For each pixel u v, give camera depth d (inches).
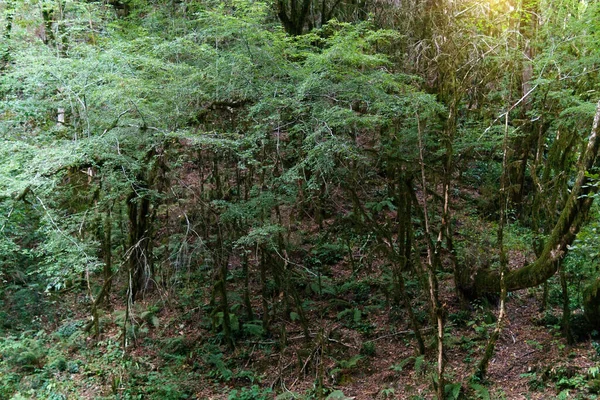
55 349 356.5
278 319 378.6
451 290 384.2
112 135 301.4
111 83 292.7
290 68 318.3
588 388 267.3
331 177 343.9
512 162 470.9
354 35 312.0
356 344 347.9
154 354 351.9
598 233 283.3
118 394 310.3
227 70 309.7
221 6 323.6
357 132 362.9
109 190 350.0
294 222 447.5
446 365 312.3
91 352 354.3
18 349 350.3
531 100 425.1
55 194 346.9
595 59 365.4
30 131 354.9
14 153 298.7
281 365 333.1
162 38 375.2
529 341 322.7
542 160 487.2
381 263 430.3
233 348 352.5
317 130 282.2
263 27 362.3
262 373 332.2
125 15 503.5
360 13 544.7
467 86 423.8
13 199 304.3
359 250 446.6
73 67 301.7
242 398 305.0
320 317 378.6
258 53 309.6
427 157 357.7
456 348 329.7
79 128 330.6
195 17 424.2
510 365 307.6
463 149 377.1
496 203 489.4
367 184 476.1
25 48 357.7
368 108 308.2
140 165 318.3
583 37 370.6
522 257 410.3
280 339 350.9
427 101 317.1
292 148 346.9
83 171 390.6
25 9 400.8
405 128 344.8
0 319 382.3
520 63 407.2
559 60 385.7
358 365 328.2
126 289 396.5
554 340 318.7
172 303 391.5
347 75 307.0
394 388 306.3
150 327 376.8
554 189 389.1
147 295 401.7
